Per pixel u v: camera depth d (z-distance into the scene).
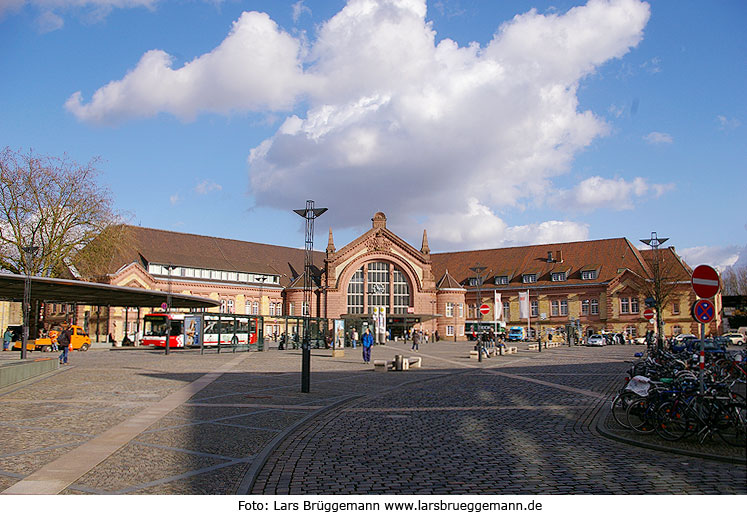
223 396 18.22
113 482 8.23
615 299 82.50
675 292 77.81
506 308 92.25
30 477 8.44
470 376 26.59
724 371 16.80
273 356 42.97
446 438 11.53
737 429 10.38
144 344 55.50
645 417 11.44
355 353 48.81
